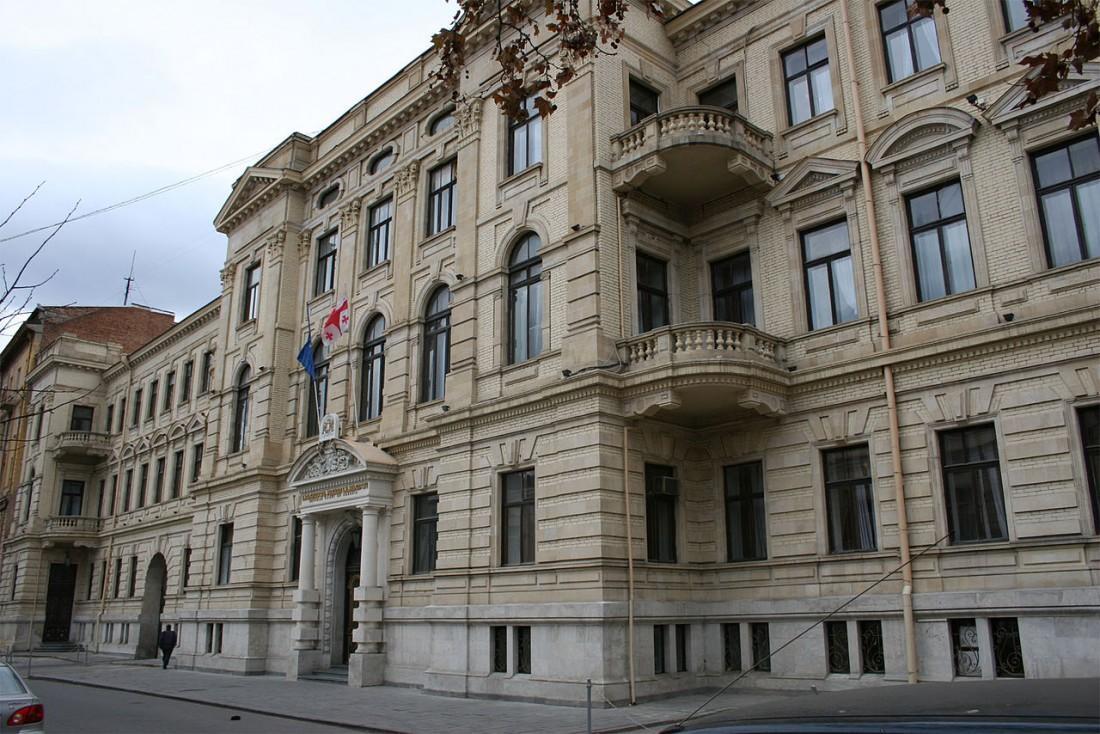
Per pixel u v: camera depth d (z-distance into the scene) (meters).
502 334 23.59
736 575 20.69
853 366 19.27
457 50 11.84
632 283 21.81
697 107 20.91
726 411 20.98
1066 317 16.33
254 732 16.31
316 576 28.64
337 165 33.56
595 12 22.86
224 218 38.72
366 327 30.38
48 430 55.16
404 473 26.36
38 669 35.31
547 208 23.02
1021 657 15.99
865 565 18.52
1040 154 17.62
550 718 17.11
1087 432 16.17
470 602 22.36
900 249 19.17
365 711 19.05
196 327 46.91
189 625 34.97
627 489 20.05
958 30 19.19
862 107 20.47
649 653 19.58
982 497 17.25
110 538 51.62
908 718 3.16
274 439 33.03
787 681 19.17
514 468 22.11
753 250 22.06
